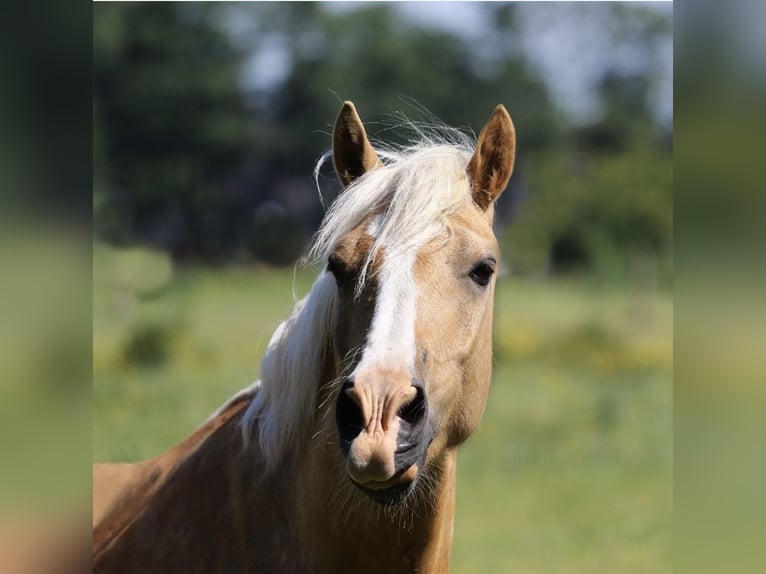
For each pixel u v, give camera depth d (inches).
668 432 761.6
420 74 2755.9
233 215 2659.9
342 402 147.4
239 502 180.1
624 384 994.1
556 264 1951.3
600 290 1590.8
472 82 2861.7
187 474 191.0
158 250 2377.0
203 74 2684.5
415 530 170.2
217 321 1325.0
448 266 165.0
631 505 565.0
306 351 175.5
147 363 1029.2
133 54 2691.9
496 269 179.8
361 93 2741.1
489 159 184.9
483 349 176.4
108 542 193.3
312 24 2915.8
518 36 3048.7
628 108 2933.1
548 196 1706.4
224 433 192.2
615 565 455.2
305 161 2743.6
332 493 166.2
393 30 2898.6
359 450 138.5
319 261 183.0
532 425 772.6
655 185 1578.5
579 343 1180.5
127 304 1327.5
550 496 584.7
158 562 184.9
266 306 1537.9
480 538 497.0
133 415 713.0
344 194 178.1
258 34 2920.8
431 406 159.2
